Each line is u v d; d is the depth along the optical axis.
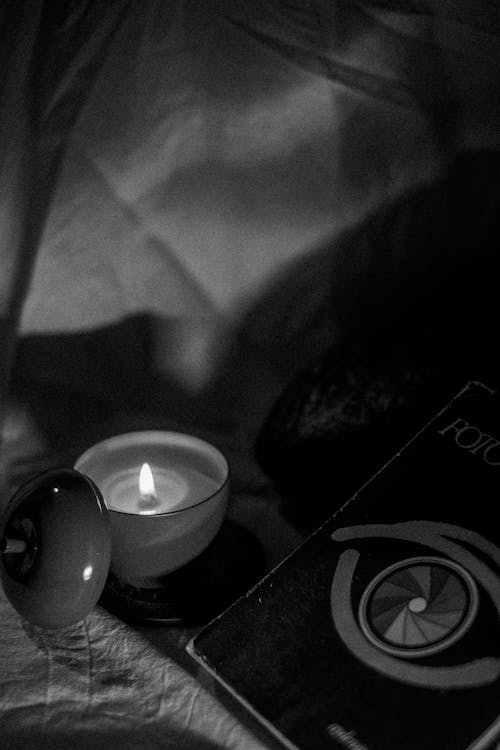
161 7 0.72
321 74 0.74
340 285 0.81
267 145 0.76
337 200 0.78
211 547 0.74
